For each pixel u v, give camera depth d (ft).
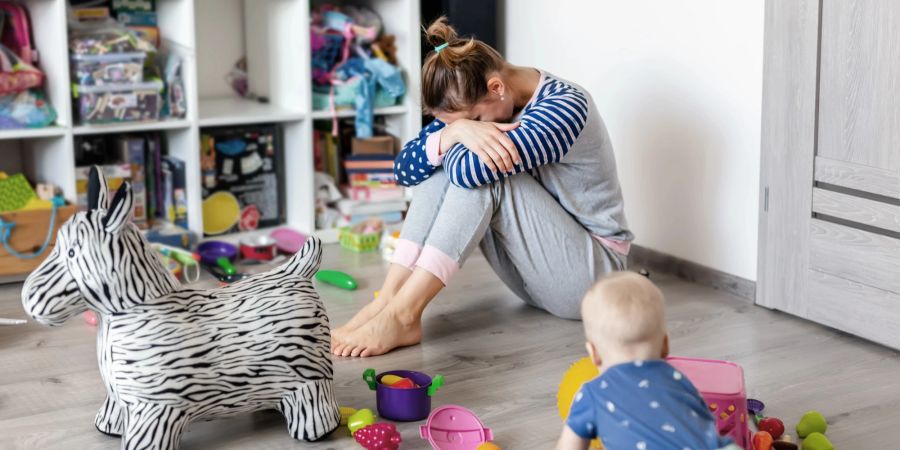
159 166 10.06
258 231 10.56
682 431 4.08
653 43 9.17
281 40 10.40
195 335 5.45
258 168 10.51
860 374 6.84
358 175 10.71
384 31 10.91
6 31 9.35
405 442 5.78
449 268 7.25
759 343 7.45
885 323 7.27
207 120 9.70
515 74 7.35
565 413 5.85
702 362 5.56
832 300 7.65
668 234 9.31
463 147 7.06
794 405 6.32
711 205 8.79
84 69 9.08
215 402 5.54
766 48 7.91
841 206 7.50
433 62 7.07
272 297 5.75
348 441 5.83
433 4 10.87
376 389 6.16
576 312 7.82
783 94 7.82
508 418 6.13
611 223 7.68
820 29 7.47
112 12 9.82
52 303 5.25
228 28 11.05
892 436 5.87
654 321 4.29
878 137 7.16
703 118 8.75
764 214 8.14
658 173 9.32
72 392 6.57
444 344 7.43
